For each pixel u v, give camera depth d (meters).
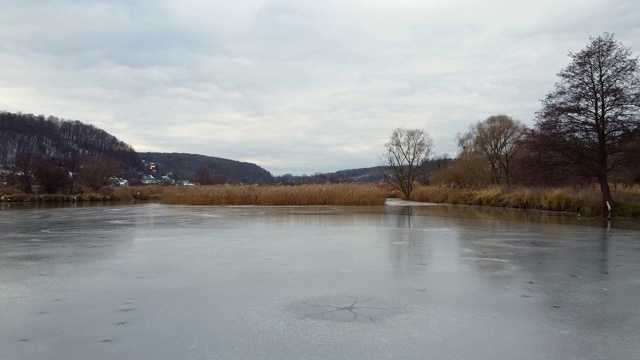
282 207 36.38
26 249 12.64
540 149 28.83
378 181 72.44
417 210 32.44
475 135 69.06
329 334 5.62
